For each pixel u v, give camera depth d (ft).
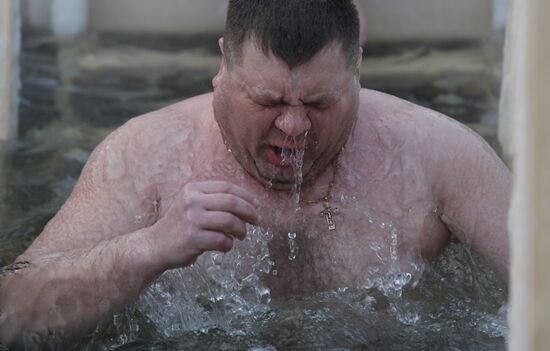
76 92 19.38
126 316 9.93
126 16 24.39
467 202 10.38
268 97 9.00
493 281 10.45
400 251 10.29
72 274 9.78
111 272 9.62
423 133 10.59
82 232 10.27
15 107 16.67
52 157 15.72
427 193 10.41
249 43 9.03
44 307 9.84
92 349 9.70
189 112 10.91
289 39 8.77
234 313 10.03
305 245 10.20
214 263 10.19
